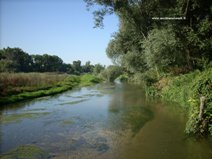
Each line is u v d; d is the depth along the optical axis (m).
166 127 16.09
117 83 66.94
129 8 34.72
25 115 21.81
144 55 33.81
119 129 16.45
